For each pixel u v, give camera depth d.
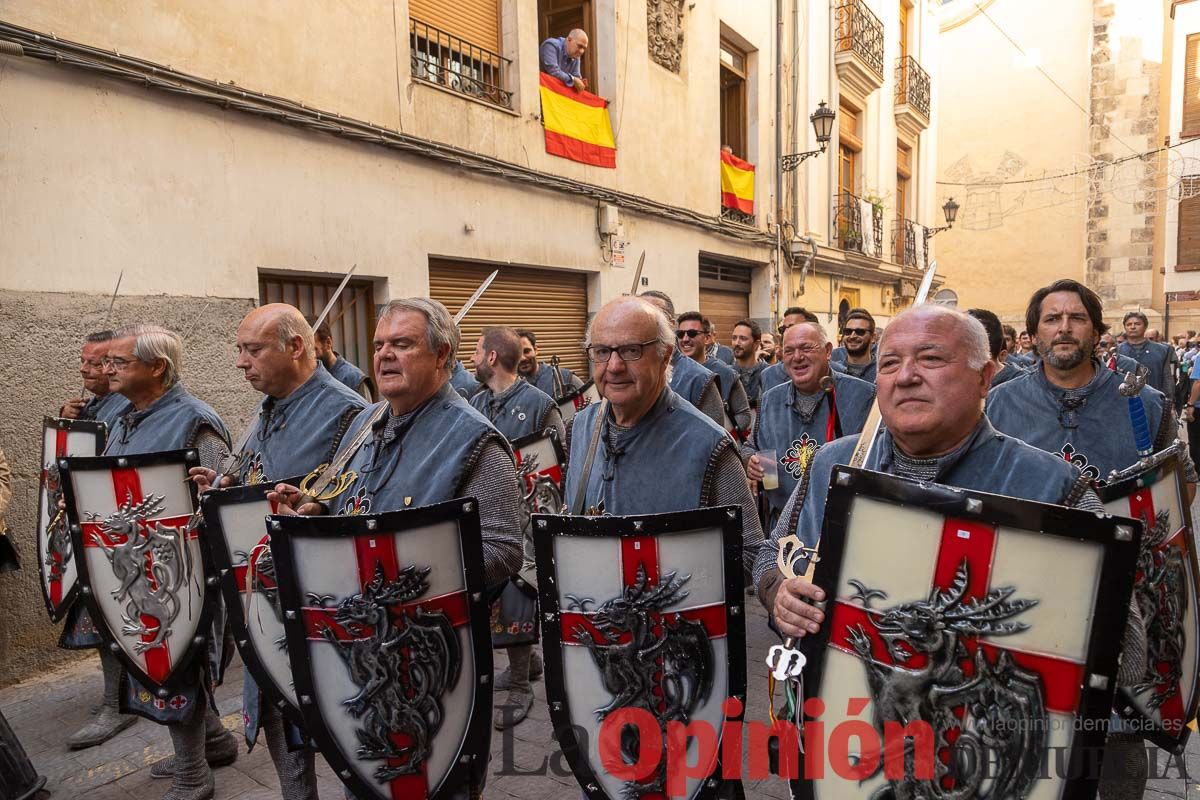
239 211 5.04
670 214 9.75
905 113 17.31
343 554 1.98
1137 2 21.23
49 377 4.12
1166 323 20.97
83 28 4.21
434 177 6.53
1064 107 22.62
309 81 5.47
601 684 2.03
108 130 4.34
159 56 4.57
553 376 6.30
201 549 2.88
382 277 6.09
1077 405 2.82
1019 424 2.95
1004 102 23.48
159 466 2.92
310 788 2.52
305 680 2.02
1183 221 20.73
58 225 4.13
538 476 3.84
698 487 2.22
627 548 2.00
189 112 4.74
